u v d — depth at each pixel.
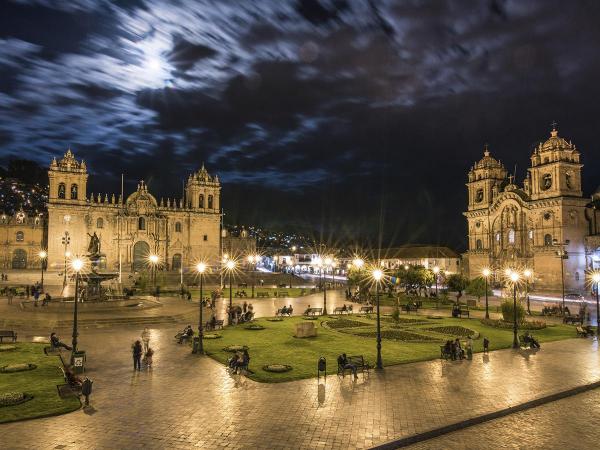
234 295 75.06
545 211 92.38
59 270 107.62
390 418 19.72
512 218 100.50
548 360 31.03
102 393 22.64
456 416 20.06
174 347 33.75
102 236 116.38
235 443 17.00
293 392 23.08
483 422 20.17
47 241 117.06
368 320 49.47
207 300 59.81
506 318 46.84
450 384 24.91
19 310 48.72
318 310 54.53
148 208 121.38
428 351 33.25
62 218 112.31
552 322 50.19
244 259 144.88
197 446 16.70
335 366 28.33
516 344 35.19
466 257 119.31
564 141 92.06
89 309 48.97
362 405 21.30
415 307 59.72
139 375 26.00
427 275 75.62
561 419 20.67
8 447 16.41
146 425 18.59
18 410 19.88
